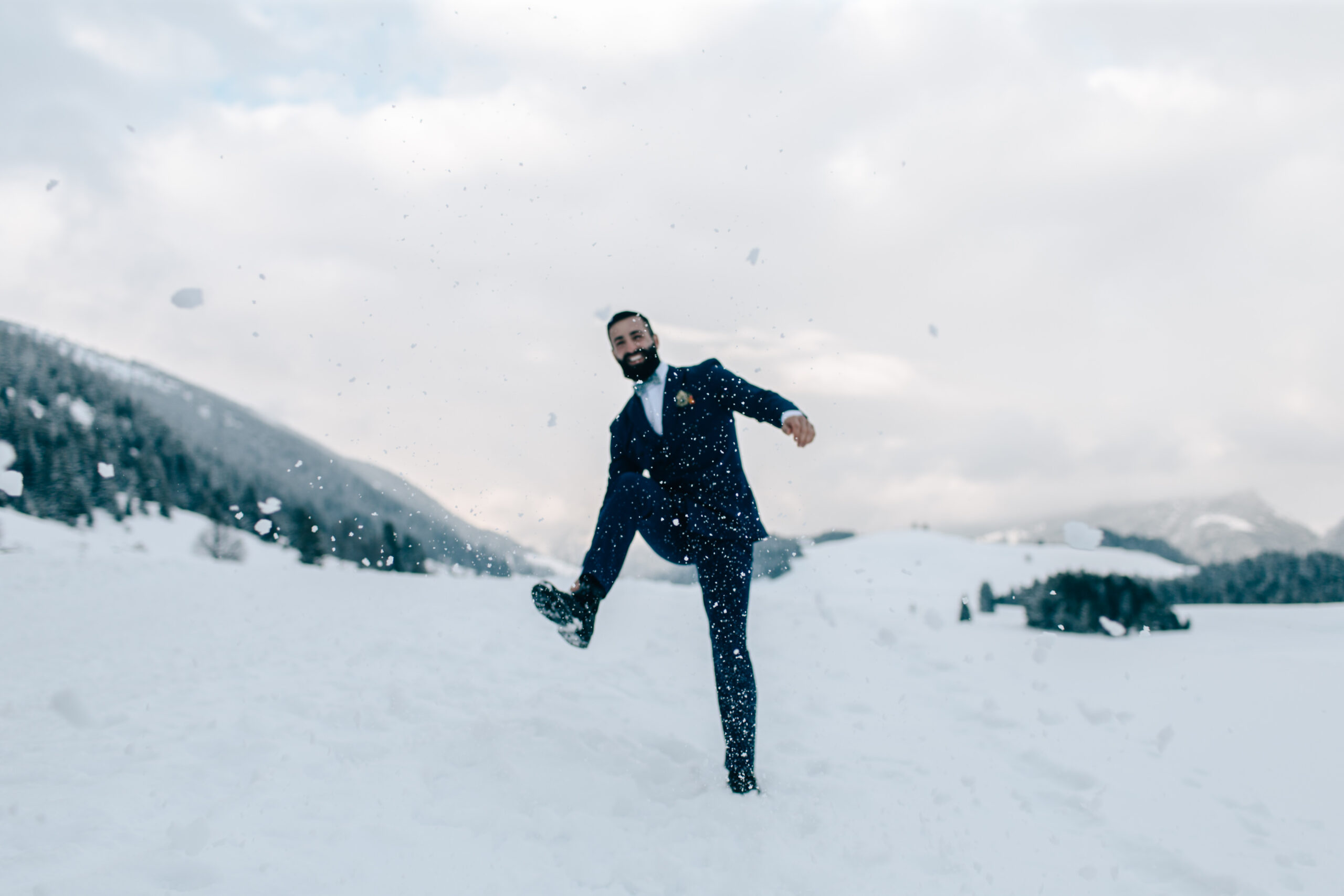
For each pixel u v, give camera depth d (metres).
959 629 6.36
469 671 4.02
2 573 8.56
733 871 1.90
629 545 2.25
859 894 1.81
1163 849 2.12
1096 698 3.84
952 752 3.01
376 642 4.72
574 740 2.77
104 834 1.85
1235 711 3.53
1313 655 5.25
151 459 70.94
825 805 2.35
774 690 3.98
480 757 2.56
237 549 46.66
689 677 4.18
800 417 2.22
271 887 1.62
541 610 2.15
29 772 2.32
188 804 2.10
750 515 2.45
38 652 4.82
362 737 2.77
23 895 1.51
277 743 2.65
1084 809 2.43
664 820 2.18
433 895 1.66
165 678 3.92
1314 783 2.66
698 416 2.40
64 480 54.19
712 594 2.41
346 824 1.99
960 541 107.00
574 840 2.01
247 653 4.62
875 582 42.94
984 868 1.99
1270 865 2.06
